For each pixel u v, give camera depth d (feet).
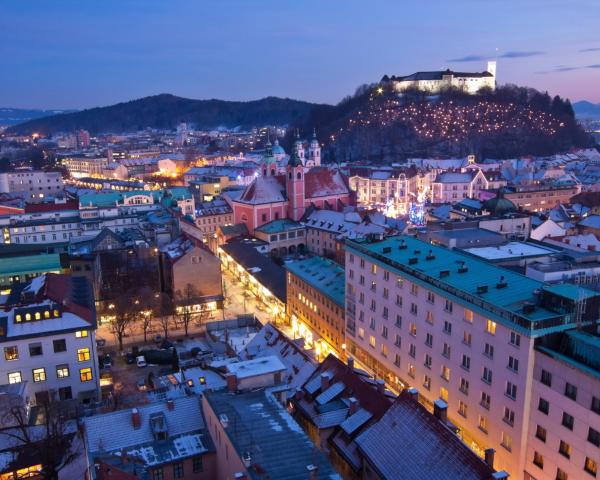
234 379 202.28
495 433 211.00
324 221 611.06
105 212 628.69
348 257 315.78
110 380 325.01
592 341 176.76
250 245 584.81
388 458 170.71
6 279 417.69
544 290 203.00
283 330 409.90
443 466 155.84
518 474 200.34
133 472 165.89
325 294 350.64
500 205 520.01
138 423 189.67
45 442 215.10
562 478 183.93
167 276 457.68
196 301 433.48
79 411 271.28
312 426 202.69
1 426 230.27
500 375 205.87
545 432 189.88
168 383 278.46
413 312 259.80
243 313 444.14
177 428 192.75
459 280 236.84
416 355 260.42
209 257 438.40
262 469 152.97
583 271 254.68
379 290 286.46
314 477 150.82
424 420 170.60
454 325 231.09
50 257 443.73
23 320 273.13
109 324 419.95
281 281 453.58
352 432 189.88
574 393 176.45
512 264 289.74
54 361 275.39
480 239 335.67
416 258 265.54
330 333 353.31
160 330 412.36
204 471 184.44
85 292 322.96
